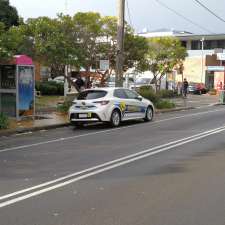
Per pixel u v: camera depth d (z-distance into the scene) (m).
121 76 26.25
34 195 8.07
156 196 7.96
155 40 42.88
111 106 19.94
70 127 20.30
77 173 9.94
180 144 14.21
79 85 28.94
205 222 6.55
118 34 26.19
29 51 26.36
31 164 11.10
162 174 9.76
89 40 27.97
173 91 46.09
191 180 9.19
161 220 6.64
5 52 19.31
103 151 12.97
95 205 7.42
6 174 9.94
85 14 27.75
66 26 27.28
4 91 21.31
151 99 30.31
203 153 12.48
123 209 7.20
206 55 72.50
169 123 21.47
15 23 34.88
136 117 21.64
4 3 34.03
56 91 36.84
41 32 25.84
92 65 28.83
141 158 11.73
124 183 8.95
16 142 15.34
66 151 13.09
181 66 46.44
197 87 58.22
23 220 6.65
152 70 43.94
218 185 8.75
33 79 21.75
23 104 21.44
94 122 20.80
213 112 28.92
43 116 22.86
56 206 7.37
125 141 15.11
